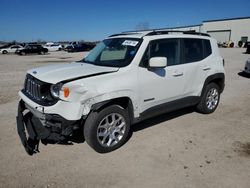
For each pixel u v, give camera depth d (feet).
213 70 17.89
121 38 15.16
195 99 17.20
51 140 12.91
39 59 78.84
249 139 14.44
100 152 12.60
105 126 12.47
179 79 15.48
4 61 71.05
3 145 13.39
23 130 12.67
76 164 11.68
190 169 11.31
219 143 13.89
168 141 14.08
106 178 10.65
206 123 16.87
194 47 16.78
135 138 14.44
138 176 10.79
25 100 12.80
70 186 10.11
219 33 175.83
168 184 10.25
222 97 24.08
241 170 11.23
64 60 73.31
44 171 11.09
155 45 14.24
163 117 17.95
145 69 13.55
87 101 11.43
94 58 15.43
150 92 13.93
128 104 13.20
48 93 11.69
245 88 28.45
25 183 10.25
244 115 18.61
